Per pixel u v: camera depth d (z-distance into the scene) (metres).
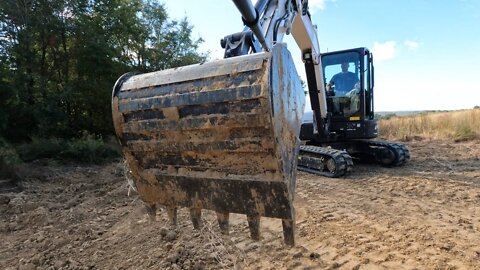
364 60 7.86
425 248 3.50
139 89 2.40
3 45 11.73
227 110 2.03
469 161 8.68
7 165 8.26
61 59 13.79
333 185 6.34
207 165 2.23
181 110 2.20
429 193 5.61
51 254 3.98
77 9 13.54
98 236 4.46
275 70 1.98
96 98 13.49
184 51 18.62
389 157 8.04
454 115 16.88
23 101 11.47
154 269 3.34
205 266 3.31
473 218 4.37
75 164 10.35
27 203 6.12
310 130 8.29
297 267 3.21
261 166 2.04
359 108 7.88
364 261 3.25
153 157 2.45
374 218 4.43
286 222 2.06
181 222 4.49
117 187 7.26
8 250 4.23
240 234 4.02
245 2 2.37
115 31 14.92
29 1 12.23
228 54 2.80
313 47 6.29
